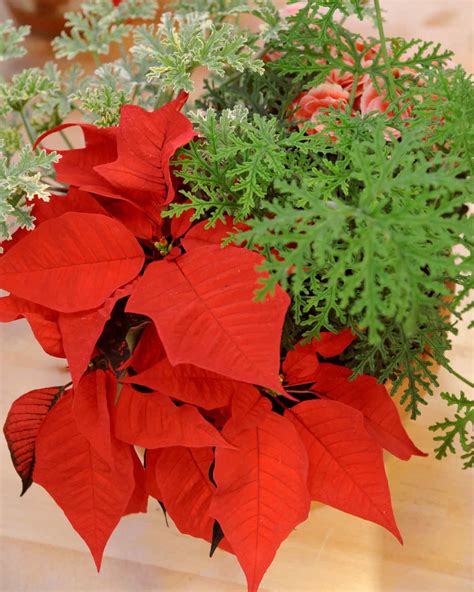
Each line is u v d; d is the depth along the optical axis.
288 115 0.68
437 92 0.51
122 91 0.65
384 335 0.56
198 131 0.58
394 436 0.59
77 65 0.78
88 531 0.55
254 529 0.52
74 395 0.53
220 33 0.61
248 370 0.46
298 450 0.53
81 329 0.52
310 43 0.62
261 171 0.53
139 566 0.69
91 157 0.59
